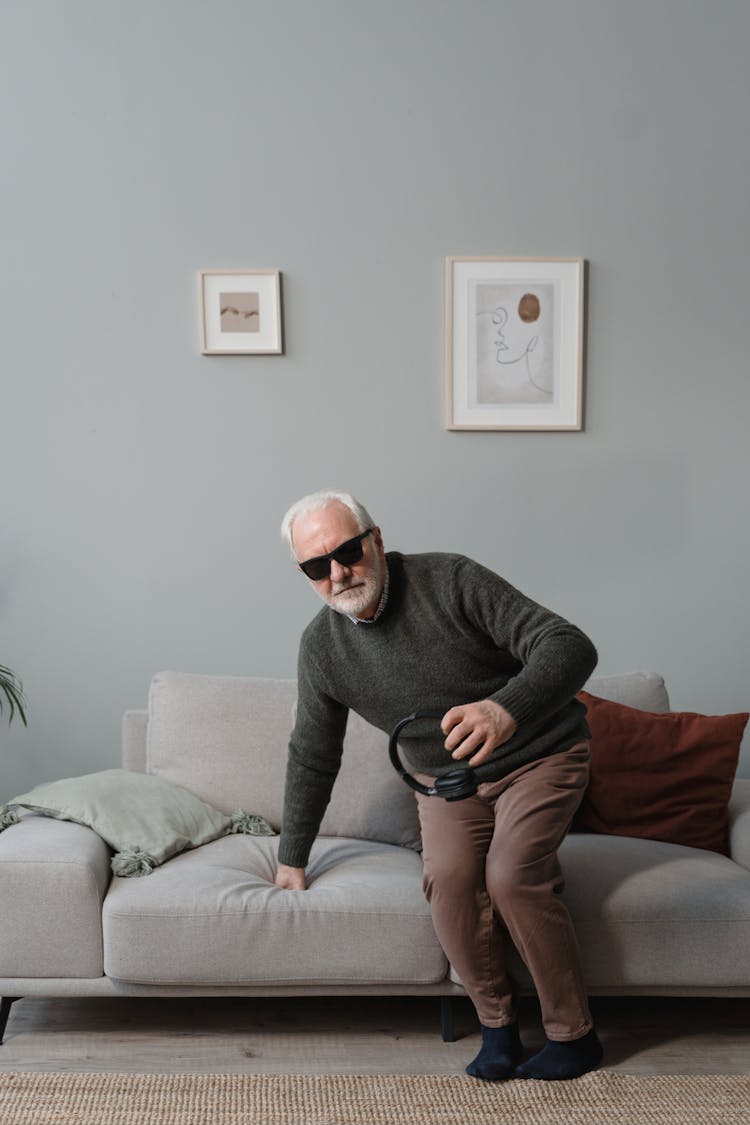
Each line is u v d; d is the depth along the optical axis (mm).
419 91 3254
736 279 3314
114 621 3279
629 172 3289
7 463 3244
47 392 3242
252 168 3242
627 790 2629
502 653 2207
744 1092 2047
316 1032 2336
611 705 2750
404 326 3281
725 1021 2400
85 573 3270
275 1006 2484
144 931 2176
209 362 3264
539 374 3289
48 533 3260
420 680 2197
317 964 2197
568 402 3295
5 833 2379
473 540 3322
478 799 2232
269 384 3271
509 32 3258
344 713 2393
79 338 3240
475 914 2129
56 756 3281
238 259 3252
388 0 3240
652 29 3270
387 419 3293
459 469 3309
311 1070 2150
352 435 3291
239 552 3289
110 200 3229
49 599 3268
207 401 3268
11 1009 2455
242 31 3229
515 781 2188
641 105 3281
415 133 3260
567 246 3289
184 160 3232
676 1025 2377
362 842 2639
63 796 2508
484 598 2148
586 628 3350
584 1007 2115
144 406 3260
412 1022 2393
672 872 2316
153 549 3277
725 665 3363
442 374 3291
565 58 3266
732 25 3281
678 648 3359
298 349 3275
